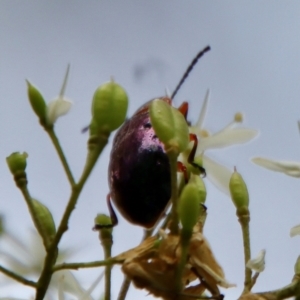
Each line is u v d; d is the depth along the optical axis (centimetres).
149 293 11
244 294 11
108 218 12
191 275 11
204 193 12
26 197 11
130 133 12
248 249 12
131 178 12
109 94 11
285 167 12
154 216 12
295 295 11
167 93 13
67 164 11
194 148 12
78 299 12
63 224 11
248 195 12
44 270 11
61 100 11
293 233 12
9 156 11
